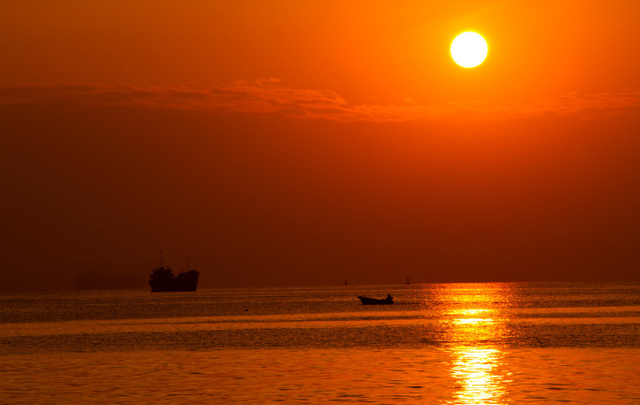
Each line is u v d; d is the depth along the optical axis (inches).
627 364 4468.5
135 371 4424.2
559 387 3592.5
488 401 3265.3
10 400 3417.8
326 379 3971.5
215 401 3356.3
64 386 3826.3
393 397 3390.7
